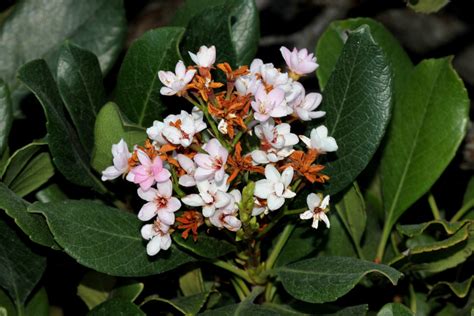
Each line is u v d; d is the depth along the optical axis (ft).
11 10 1.68
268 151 1.40
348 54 1.49
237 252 1.51
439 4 1.64
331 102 1.51
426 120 1.58
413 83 1.60
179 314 1.56
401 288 1.65
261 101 1.39
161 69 1.55
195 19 1.55
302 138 1.42
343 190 1.55
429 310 1.63
